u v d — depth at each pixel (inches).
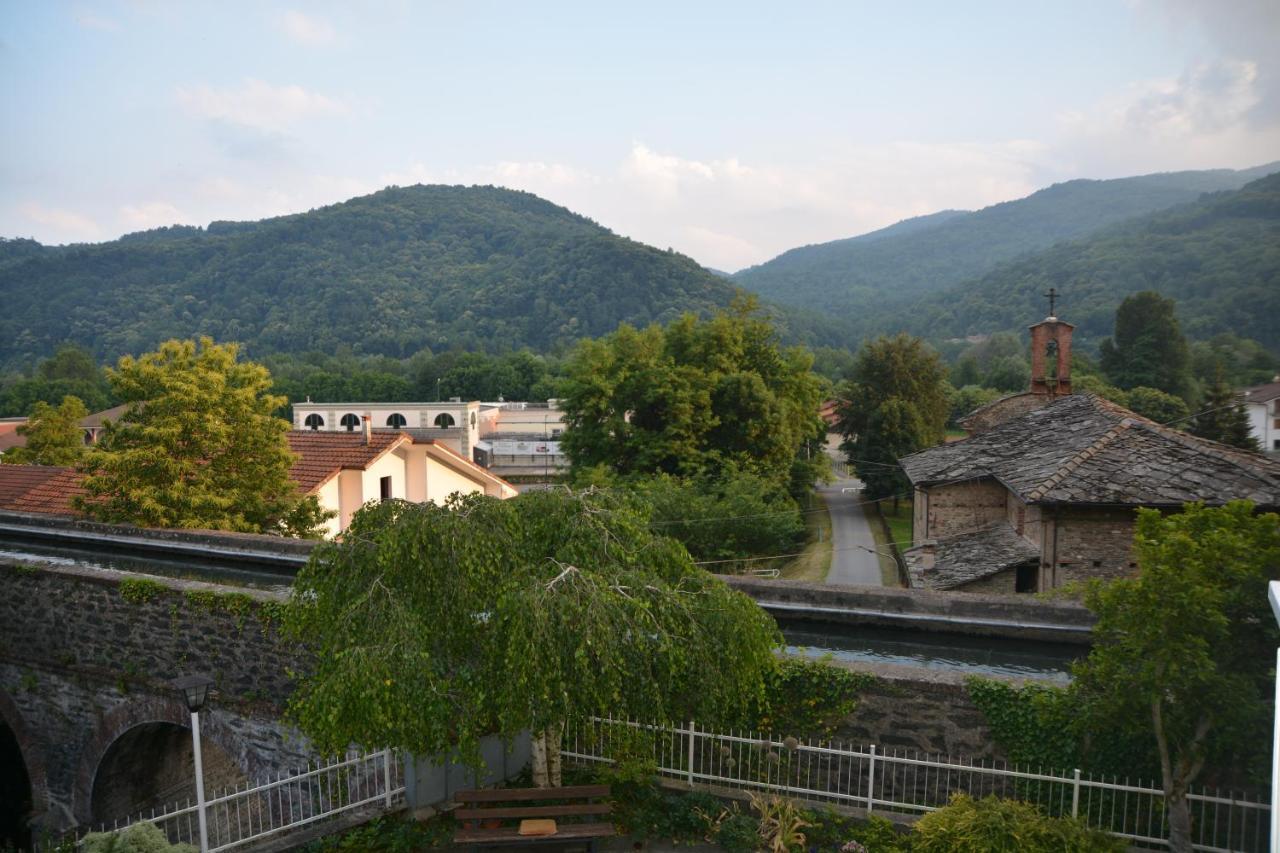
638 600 296.7
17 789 562.3
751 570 1144.8
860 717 372.5
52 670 522.0
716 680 306.5
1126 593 299.6
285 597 445.1
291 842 352.2
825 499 2102.6
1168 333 2466.8
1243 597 284.7
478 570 300.8
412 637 284.5
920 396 2096.5
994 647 505.4
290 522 832.9
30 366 6072.8
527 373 4210.1
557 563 309.0
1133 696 300.8
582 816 345.1
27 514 813.2
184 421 756.0
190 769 562.3
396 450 1075.9
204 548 696.4
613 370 1417.3
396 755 378.6
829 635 536.1
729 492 1203.2
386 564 299.6
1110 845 293.4
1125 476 657.6
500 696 285.7
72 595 510.6
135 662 490.6
